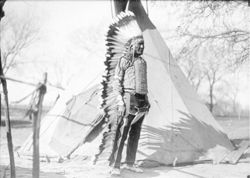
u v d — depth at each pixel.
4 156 9.23
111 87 7.17
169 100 8.54
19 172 6.90
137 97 6.65
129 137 7.01
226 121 30.94
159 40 9.34
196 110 9.10
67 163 7.93
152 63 8.74
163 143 7.86
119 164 6.71
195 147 8.21
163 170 7.24
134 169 6.98
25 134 16.83
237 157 8.30
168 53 9.39
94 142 8.36
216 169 7.41
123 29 7.05
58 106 9.49
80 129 8.67
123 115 6.62
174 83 8.90
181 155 7.88
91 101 8.98
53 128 8.94
